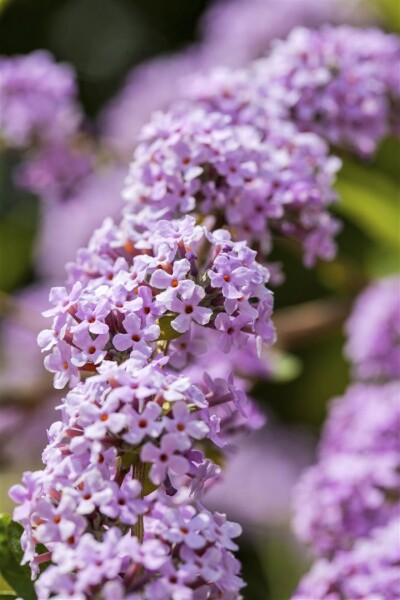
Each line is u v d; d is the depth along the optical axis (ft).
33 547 1.03
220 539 1.02
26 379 1.92
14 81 1.71
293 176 1.26
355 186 1.71
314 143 1.30
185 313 1.08
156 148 1.23
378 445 1.45
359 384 1.72
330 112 1.40
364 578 1.23
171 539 1.00
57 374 1.09
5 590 1.12
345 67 1.41
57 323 1.09
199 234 1.10
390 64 1.44
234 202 1.24
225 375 1.40
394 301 1.61
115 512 1.00
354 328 1.65
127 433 1.02
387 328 1.61
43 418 1.75
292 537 2.03
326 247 1.29
